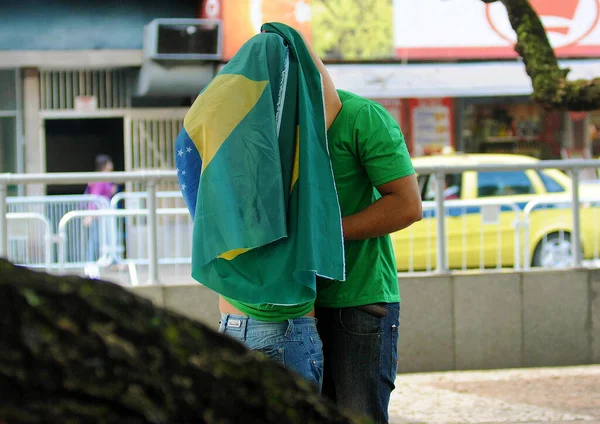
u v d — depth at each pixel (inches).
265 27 348.5
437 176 783.7
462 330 777.6
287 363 330.3
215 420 153.5
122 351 147.3
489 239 808.3
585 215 814.5
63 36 1648.6
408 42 1685.5
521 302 783.7
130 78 1686.8
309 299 319.9
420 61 1690.5
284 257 319.0
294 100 332.5
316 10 1648.6
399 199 340.2
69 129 1701.5
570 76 1707.7
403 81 1678.2
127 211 803.4
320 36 1654.8
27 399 142.0
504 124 1745.8
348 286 348.2
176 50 1593.3
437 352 775.1
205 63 1619.1
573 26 1717.5
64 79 1668.3
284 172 325.4
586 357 791.7
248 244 314.2
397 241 788.0
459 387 722.2
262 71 330.6
